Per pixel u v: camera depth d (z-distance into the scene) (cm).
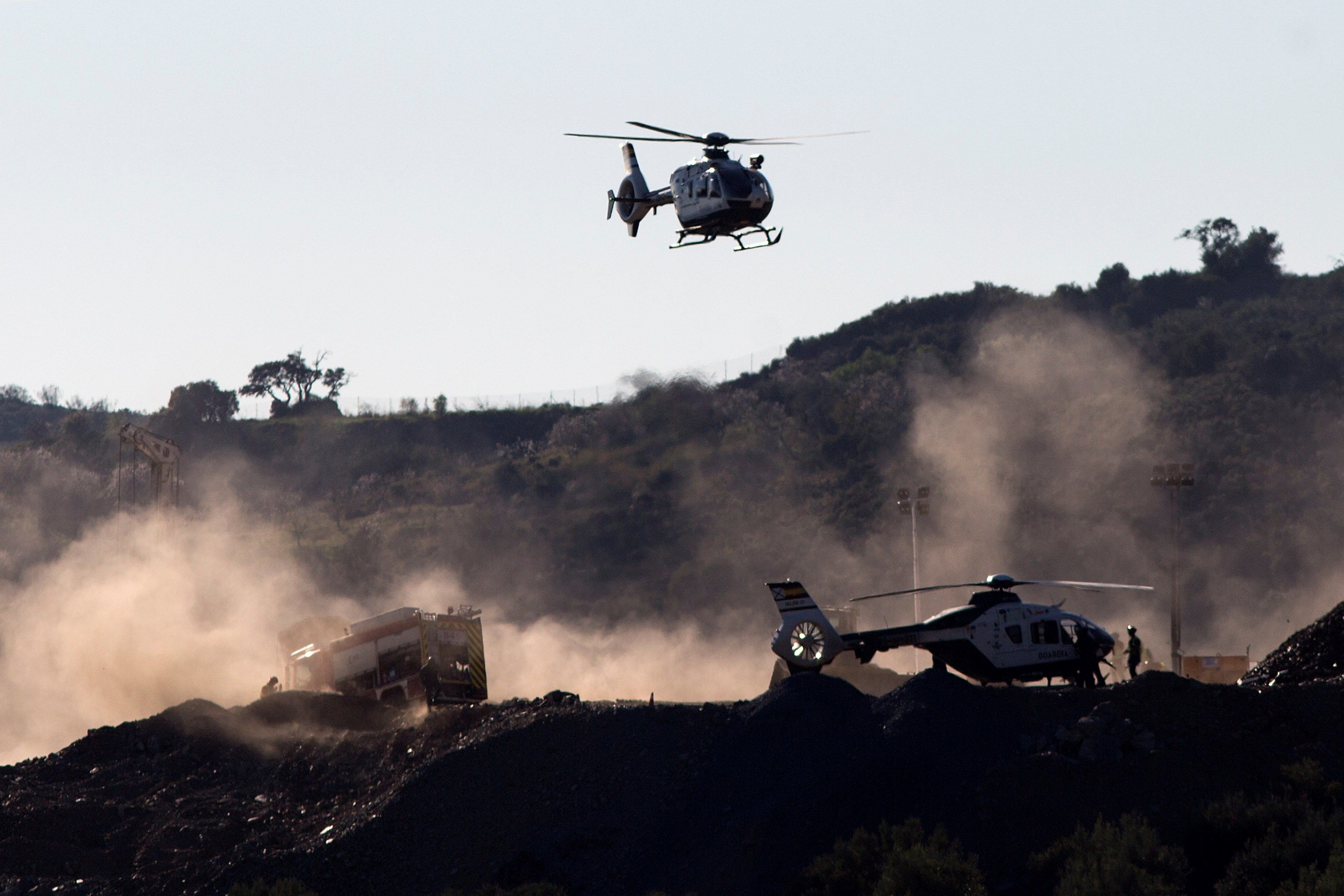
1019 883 9456
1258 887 8794
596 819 10950
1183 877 8900
